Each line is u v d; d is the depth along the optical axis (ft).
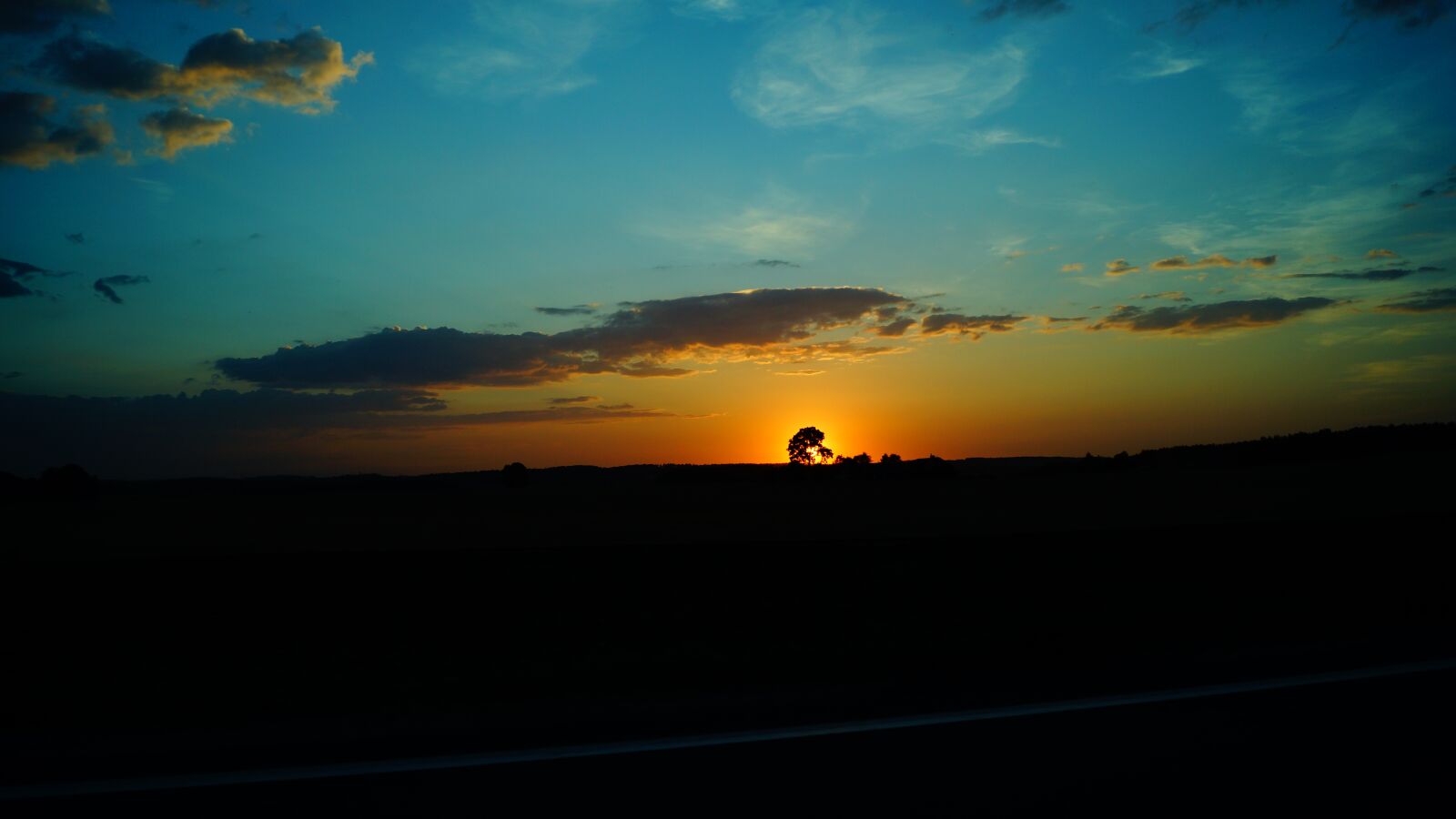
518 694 23.21
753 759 17.08
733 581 45.91
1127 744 17.48
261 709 21.79
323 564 56.34
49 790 15.84
